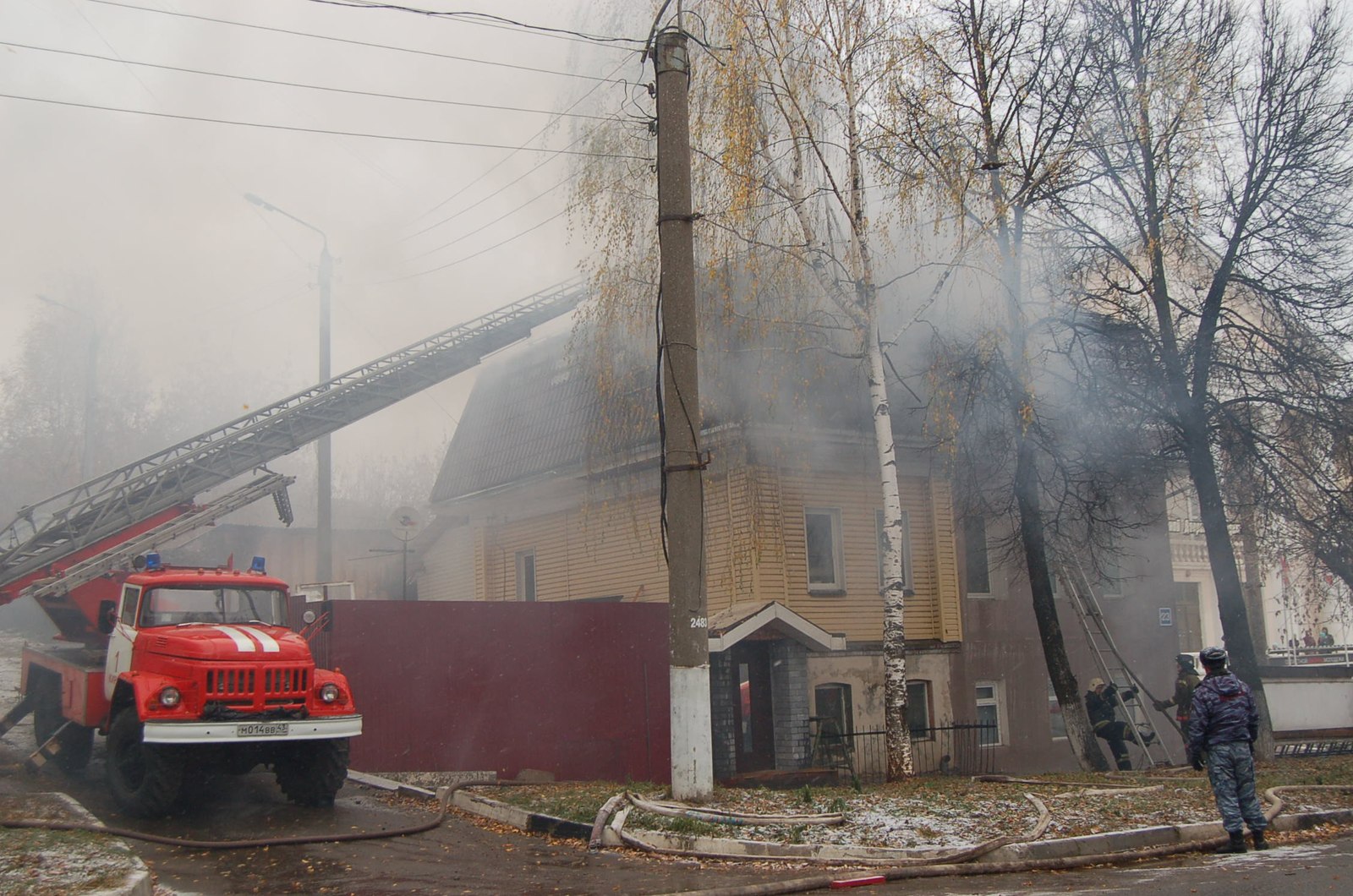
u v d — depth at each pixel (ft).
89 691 37.58
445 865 27.66
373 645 44.93
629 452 58.49
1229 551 57.00
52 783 40.32
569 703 49.08
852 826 30.68
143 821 32.86
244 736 32.32
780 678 58.49
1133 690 68.03
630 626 51.34
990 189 50.37
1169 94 50.44
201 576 38.17
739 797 34.81
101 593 47.29
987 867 27.27
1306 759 57.77
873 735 60.13
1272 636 120.16
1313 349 55.31
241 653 33.27
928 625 66.18
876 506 65.31
